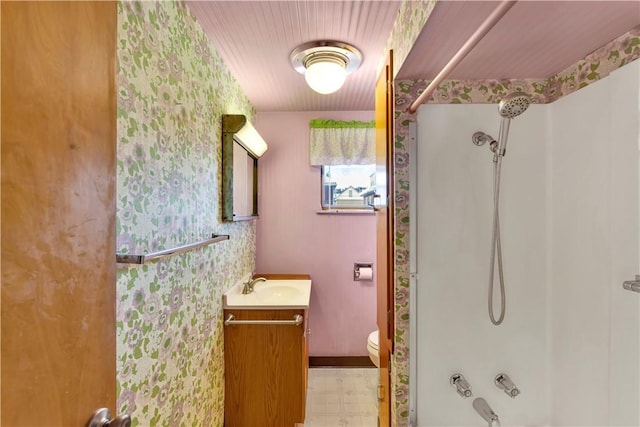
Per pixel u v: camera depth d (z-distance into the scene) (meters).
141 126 0.91
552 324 1.37
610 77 1.09
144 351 0.93
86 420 0.51
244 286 1.92
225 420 1.69
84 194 0.51
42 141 0.42
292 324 1.68
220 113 1.63
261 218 2.48
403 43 1.19
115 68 0.60
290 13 1.26
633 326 1.03
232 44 1.51
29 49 0.40
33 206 0.41
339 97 2.19
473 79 1.40
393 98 1.34
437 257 1.38
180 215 1.18
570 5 0.90
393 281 1.38
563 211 1.30
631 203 1.03
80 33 0.50
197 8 1.23
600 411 1.14
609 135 1.10
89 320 0.52
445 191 1.37
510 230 1.38
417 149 1.37
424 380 1.38
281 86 2.00
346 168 2.52
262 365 1.69
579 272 1.23
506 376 1.38
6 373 0.37
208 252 1.47
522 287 1.38
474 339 1.38
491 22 0.70
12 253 0.38
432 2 0.88
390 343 1.38
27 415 0.40
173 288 1.12
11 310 0.38
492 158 1.37
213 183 1.55
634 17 0.95
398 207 1.38
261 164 2.47
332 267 2.48
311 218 2.48
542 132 1.38
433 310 1.38
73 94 0.48
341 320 2.48
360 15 1.27
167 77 1.07
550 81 1.38
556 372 1.34
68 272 0.47
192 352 1.28
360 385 2.20
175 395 1.13
